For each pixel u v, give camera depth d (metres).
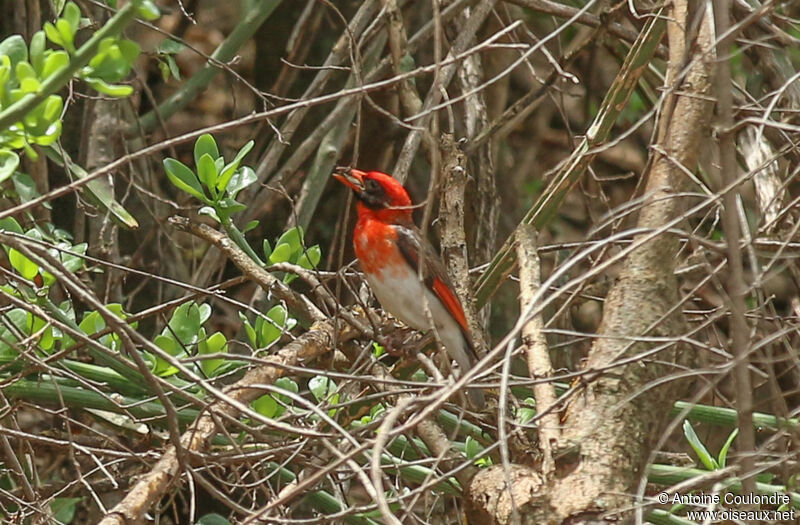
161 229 12.95
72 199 12.97
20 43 6.87
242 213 12.73
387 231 9.84
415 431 8.68
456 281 9.66
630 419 7.08
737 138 10.76
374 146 15.00
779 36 9.45
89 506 11.80
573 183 9.01
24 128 6.07
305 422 8.44
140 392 9.11
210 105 19.41
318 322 9.08
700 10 7.84
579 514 6.61
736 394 6.97
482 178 12.66
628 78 8.80
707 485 8.15
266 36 15.92
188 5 16.50
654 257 7.69
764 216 9.28
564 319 12.00
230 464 8.22
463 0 12.08
